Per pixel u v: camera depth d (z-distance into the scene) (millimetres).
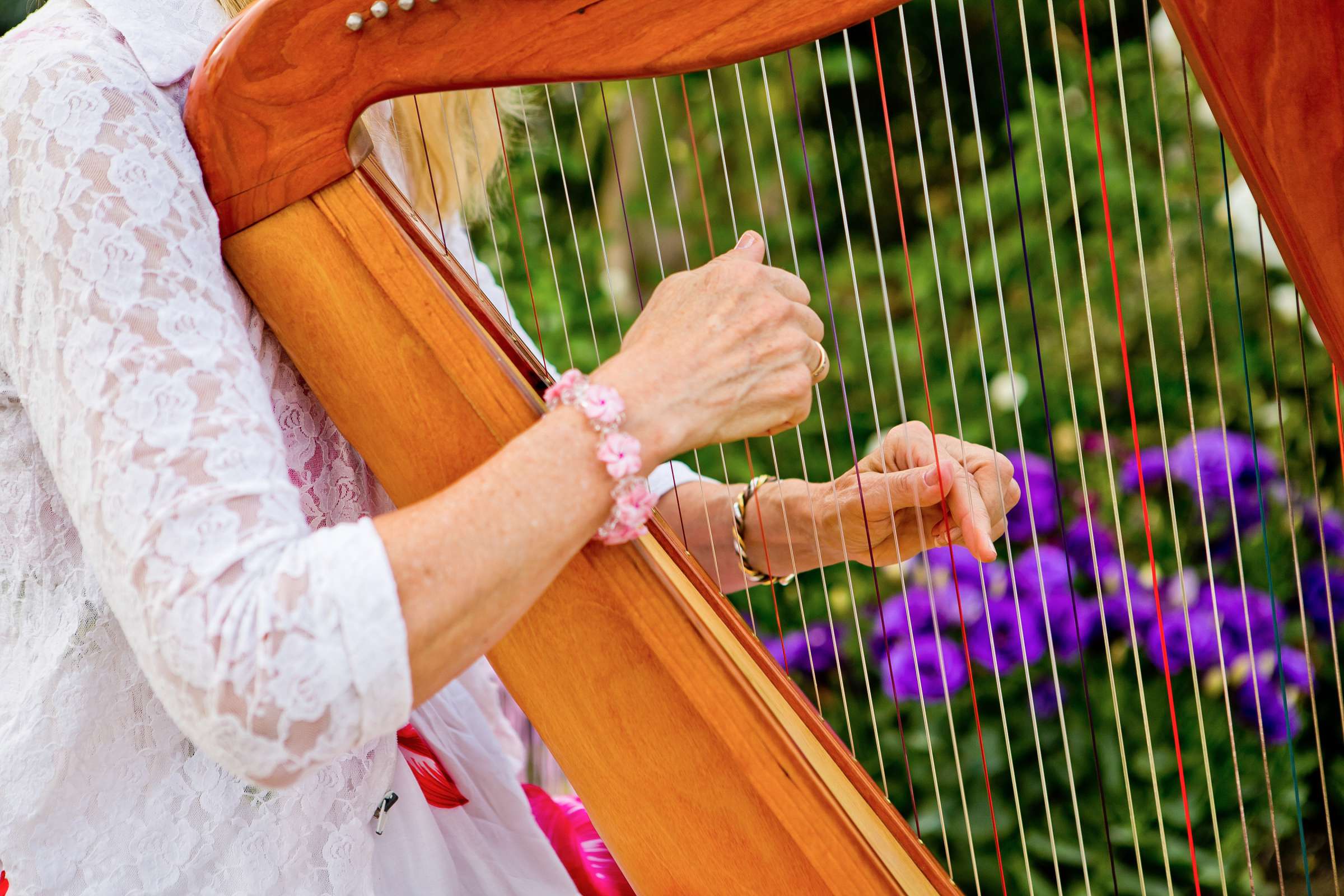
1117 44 1025
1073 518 2293
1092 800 2189
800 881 1044
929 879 1082
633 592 1028
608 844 1077
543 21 952
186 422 850
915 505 1281
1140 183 2432
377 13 966
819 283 2625
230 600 822
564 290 2650
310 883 1110
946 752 2264
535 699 1056
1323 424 2262
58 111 917
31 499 1041
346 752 863
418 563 848
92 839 1062
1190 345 2387
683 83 1091
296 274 1016
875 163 2639
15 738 1040
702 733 1036
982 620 2252
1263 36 785
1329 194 801
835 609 2406
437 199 1321
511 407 1014
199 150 994
